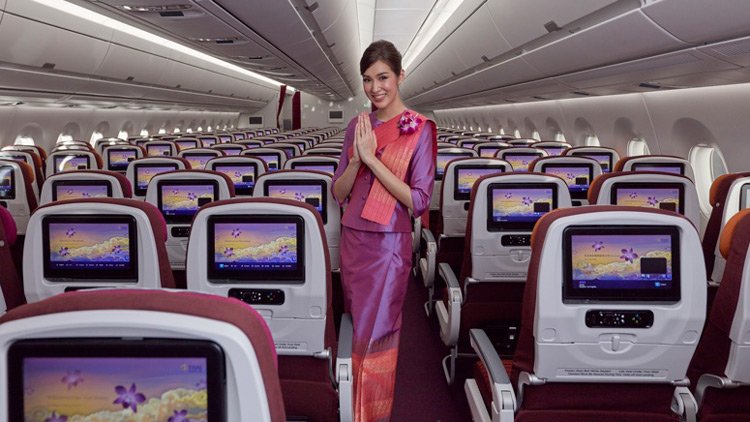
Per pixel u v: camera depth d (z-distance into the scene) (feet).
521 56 20.83
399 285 6.63
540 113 38.81
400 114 6.23
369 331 6.66
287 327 6.79
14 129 31.68
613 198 11.09
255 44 22.43
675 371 5.66
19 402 2.63
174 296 2.69
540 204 9.89
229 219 6.55
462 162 14.49
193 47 23.73
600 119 28.53
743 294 5.45
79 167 22.66
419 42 45.06
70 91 27.73
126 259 7.13
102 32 24.11
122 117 47.44
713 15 10.22
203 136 40.60
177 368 2.58
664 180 10.93
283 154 21.40
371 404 6.82
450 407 9.80
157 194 12.45
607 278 5.49
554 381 5.81
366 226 6.45
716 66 13.39
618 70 16.94
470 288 10.48
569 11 14.06
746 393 6.04
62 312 2.56
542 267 5.41
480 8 20.75
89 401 2.63
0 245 7.82
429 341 12.93
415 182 6.15
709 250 10.91
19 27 18.15
